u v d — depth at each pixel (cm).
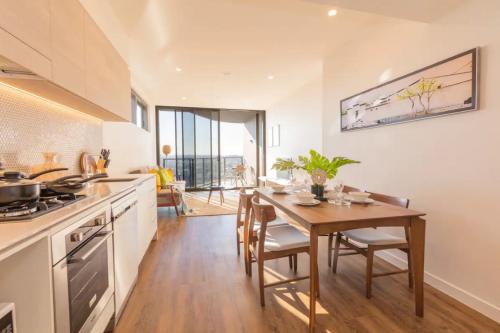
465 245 184
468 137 181
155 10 241
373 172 274
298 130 533
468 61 178
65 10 145
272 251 182
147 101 570
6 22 99
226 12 245
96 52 190
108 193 162
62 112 207
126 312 176
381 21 258
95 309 132
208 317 171
